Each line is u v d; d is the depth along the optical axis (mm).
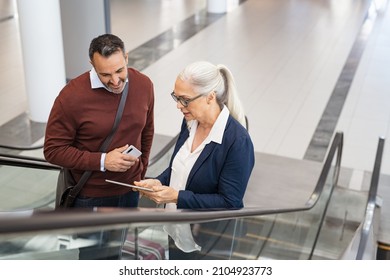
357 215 6039
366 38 12117
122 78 3330
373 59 10836
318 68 10328
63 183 3875
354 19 13586
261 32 12500
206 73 3062
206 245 3676
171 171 3584
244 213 3180
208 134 3297
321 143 7582
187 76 3062
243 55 10961
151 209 2664
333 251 5457
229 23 13172
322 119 8289
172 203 3664
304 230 5430
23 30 7352
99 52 3213
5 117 7988
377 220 5582
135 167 3900
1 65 10016
